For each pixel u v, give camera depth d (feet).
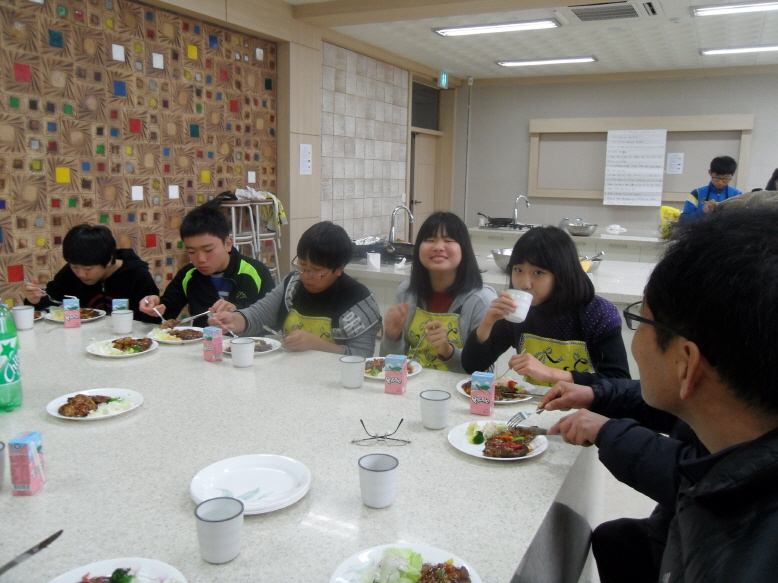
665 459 3.66
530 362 5.22
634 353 2.62
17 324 7.27
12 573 2.75
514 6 13.75
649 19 15.39
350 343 6.98
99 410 4.60
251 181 15.70
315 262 6.64
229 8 13.73
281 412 4.76
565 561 3.93
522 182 25.05
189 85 13.55
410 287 7.14
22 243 10.53
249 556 2.92
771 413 2.12
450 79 24.26
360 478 3.39
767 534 1.86
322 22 15.88
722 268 2.09
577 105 23.65
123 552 2.92
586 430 4.09
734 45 18.06
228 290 8.77
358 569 2.74
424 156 25.23
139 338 6.82
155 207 13.05
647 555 4.46
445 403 4.46
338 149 18.57
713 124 21.58
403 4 14.24
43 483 3.58
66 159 11.12
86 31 11.23
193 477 3.59
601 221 24.00
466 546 3.02
